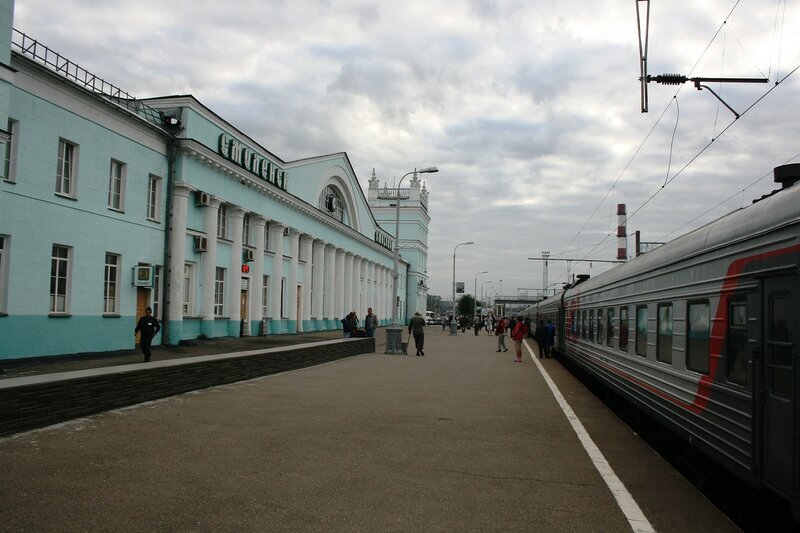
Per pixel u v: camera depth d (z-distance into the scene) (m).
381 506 5.68
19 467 6.53
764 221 5.73
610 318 13.91
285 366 17.61
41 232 17.02
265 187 31.58
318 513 5.42
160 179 23.03
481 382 16.61
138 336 21.64
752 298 5.84
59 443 7.62
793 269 5.01
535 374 19.81
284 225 35.06
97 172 19.27
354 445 8.14
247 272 30.45
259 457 7.32
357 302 54.97
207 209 26.14
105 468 6.60
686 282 8.03
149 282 21.17
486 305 168.62
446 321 71.06
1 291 15.97
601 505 5.96
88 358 18.16
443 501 5.90
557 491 6.39
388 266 70.06
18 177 16.20
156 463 6.88
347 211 51.38
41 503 5.42
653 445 9.98
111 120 19.86
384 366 20.66
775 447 5.21
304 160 38.81
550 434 9.52
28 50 16.50
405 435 8.95
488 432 9.47
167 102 24.27
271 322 34.31
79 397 9.30
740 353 6.14
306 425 9.40
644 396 10.34
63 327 17.92
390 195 86.00
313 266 43.25
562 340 24.50
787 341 5.07
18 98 16.16
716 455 6.75
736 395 6.11
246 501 5.67
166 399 11.48
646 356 10.24
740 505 6.68
